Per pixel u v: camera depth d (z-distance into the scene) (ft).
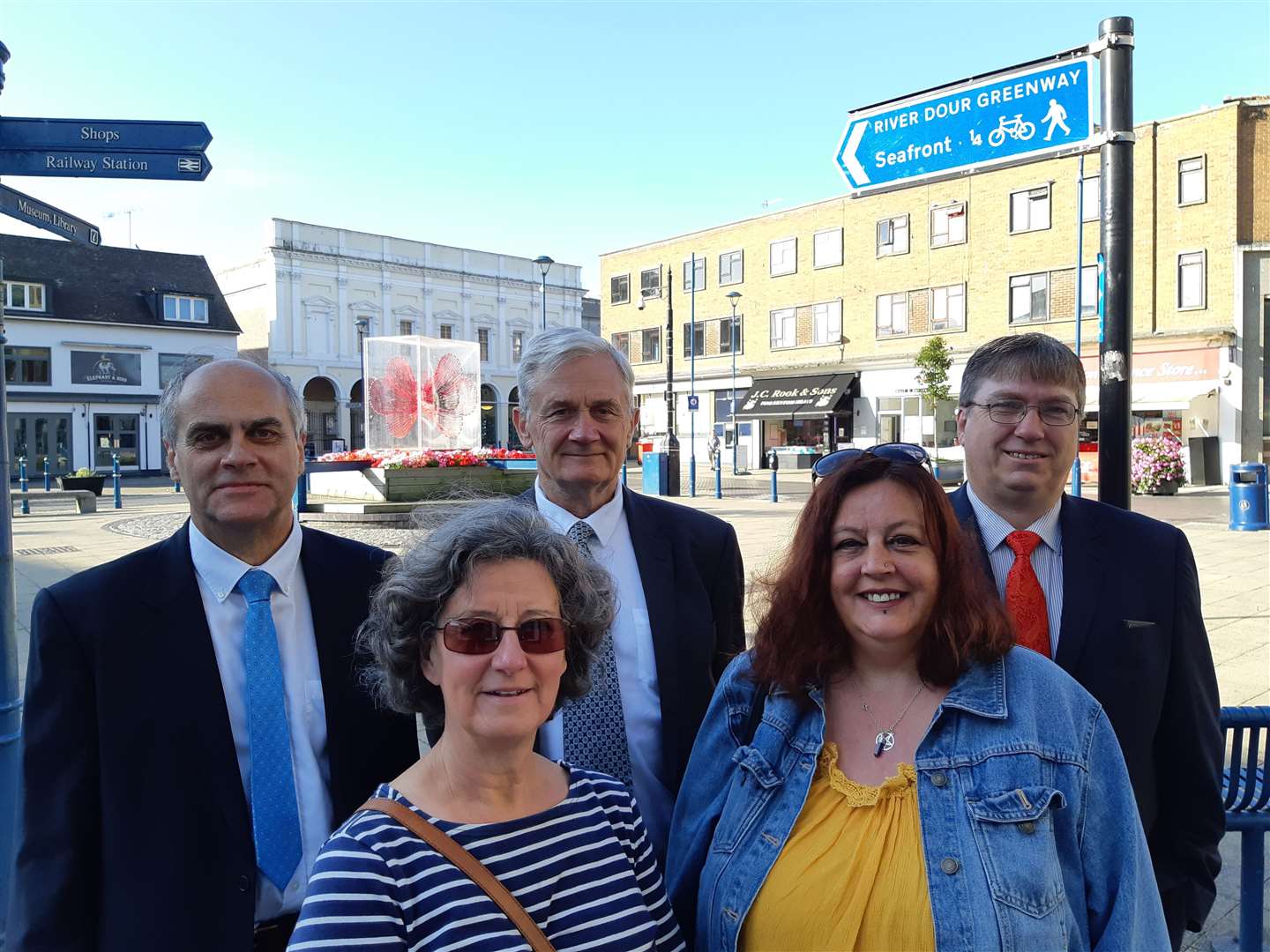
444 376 62.54
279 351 141.79
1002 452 7.68
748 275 121.49
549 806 5.29
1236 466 45.98
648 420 136.77
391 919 4.52
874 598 5.91
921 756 5.67
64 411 119.75
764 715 6.37
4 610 10.44
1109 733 5.76
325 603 6.92
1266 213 79.41
